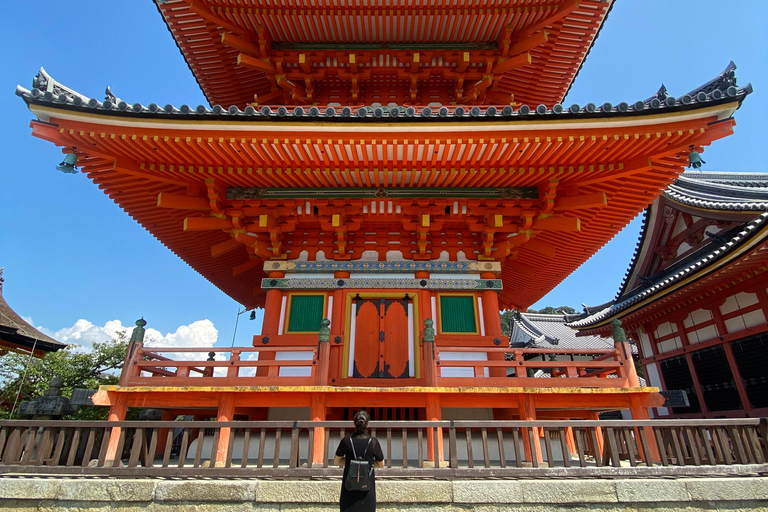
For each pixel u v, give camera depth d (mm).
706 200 21531
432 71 13805
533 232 11531
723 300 19016
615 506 6609
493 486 6625
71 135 9039
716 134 8961
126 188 11062
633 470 6996
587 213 11742
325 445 7078
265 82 14492
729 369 18875
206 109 8672
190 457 11414
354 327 11078
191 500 6609
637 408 9188
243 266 13555
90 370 26828
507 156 9812
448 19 12828
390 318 11172
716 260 16234
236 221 11156
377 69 13672
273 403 8812
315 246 11844
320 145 9383
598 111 8703
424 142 9195
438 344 10820
